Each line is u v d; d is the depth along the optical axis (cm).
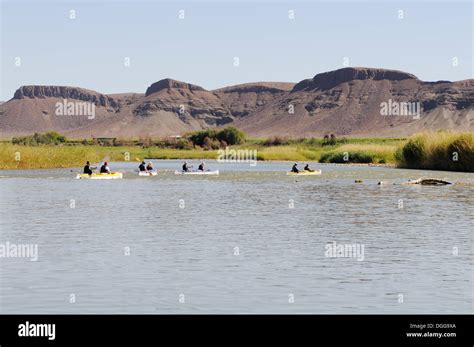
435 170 16150
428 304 3212
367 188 10894
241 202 8431
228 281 3662
